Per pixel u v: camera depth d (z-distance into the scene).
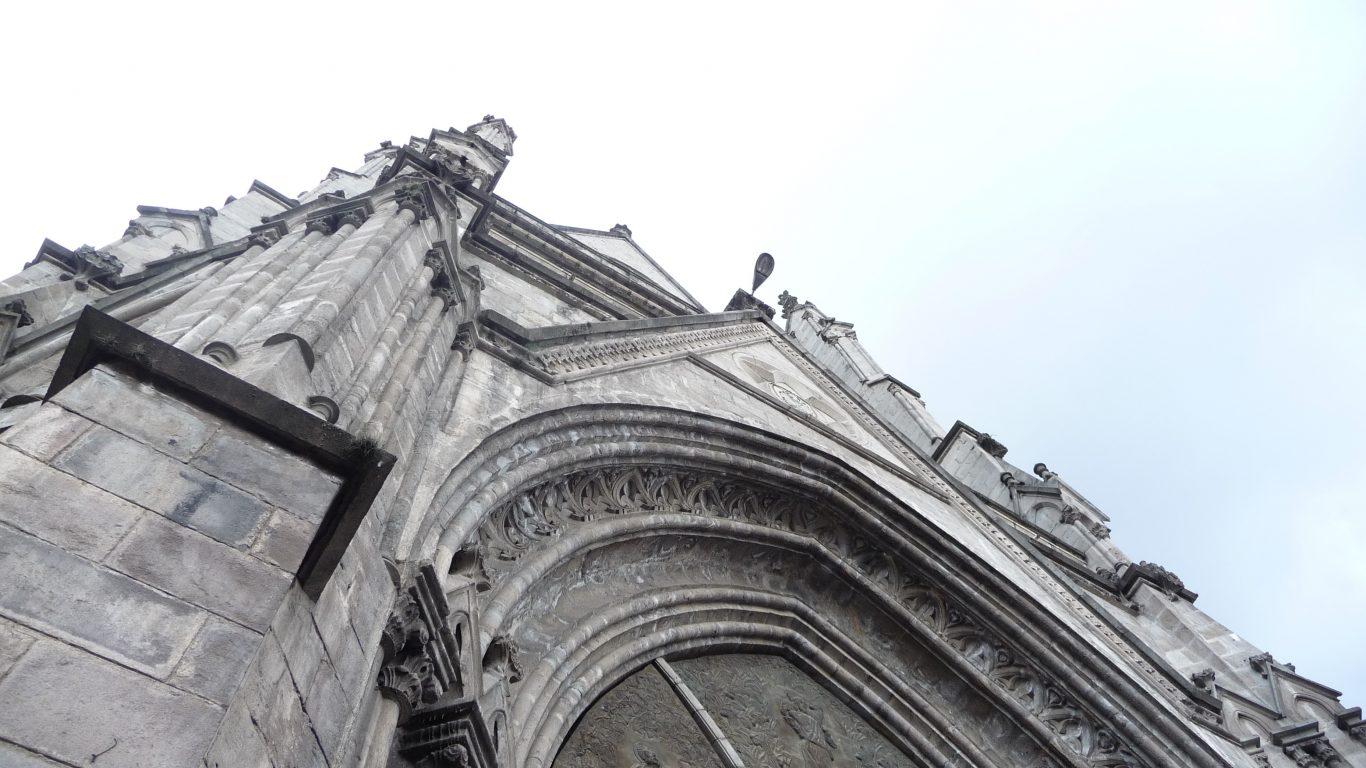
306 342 7.09
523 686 10.20
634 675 12.67
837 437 19.16
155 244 17.80
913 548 16.48
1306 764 16.83
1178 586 22.19
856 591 16.12
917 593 16.67
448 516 9.09
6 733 3.87
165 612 4.69
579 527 11.98
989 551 19.09
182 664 4.54
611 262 23.47
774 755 13.23
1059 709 16.12
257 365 6.58
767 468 15.31
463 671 8.37
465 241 18.03
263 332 7.32
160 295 11.95
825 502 16.11
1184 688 17.39
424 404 9.37
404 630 7.52
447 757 7.55
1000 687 15.99
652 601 12.95
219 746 4.43
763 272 26.08
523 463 11.13
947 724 15.34
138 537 4.91
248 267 9.49
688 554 14.34
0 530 4.54
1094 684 16.17
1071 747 15.73
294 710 5.40
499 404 11.25
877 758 14.65
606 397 13.34
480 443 10.09
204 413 5.82
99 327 5.73
